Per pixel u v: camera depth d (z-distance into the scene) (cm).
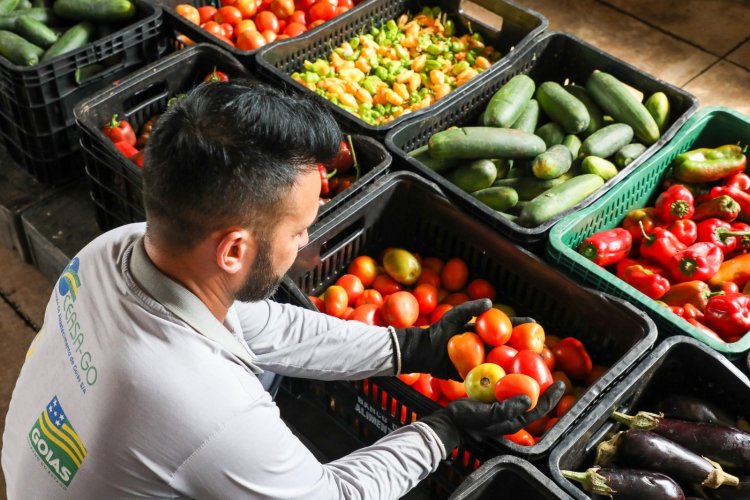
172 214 125
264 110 123
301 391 254
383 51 343
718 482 191
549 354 228
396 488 167
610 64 316
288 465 143
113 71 320
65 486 141
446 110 294
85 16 320
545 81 336
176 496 138
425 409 202
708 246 255
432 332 205
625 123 294
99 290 141
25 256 339
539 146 276
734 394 208
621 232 258
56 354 145
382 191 256
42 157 320
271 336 188
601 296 227
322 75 327
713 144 302
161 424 130
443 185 259
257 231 129
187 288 136
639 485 185
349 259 266
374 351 199
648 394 216
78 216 325
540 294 249
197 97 124
